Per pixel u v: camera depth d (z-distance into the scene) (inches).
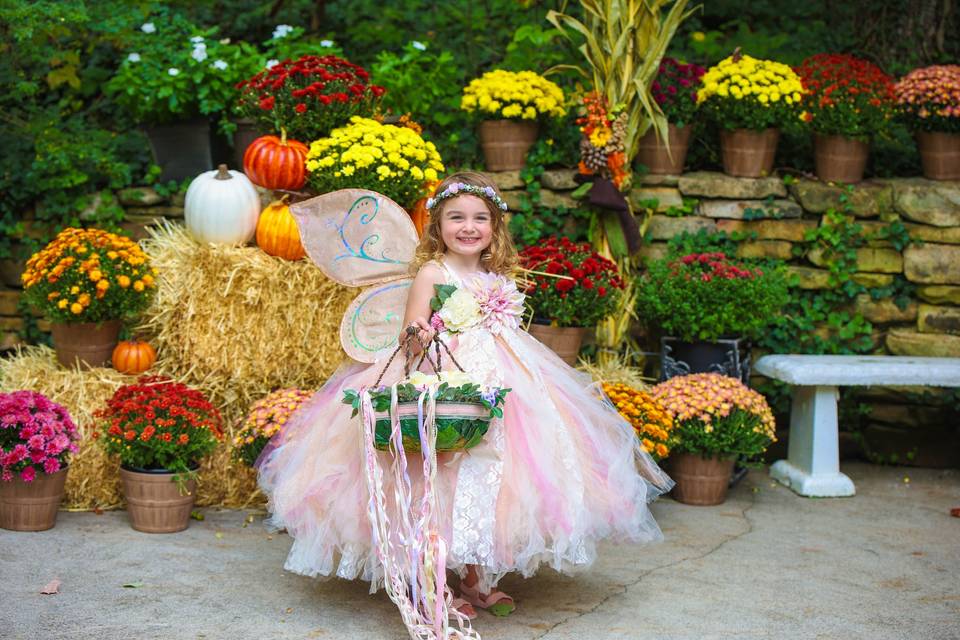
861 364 197.0
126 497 162.4
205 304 182.2
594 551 126.2
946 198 220.1
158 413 161.3
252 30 294.5
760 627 126.8
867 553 159.9
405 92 241.9
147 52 233.1
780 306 211.3
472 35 293.7
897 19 277.9
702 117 234.7
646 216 227.1
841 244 223.5
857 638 123.6
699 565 152.3
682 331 204.7
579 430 131.3
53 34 230.2
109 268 178.2
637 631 124.6
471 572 130.9
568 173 227.3
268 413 166.1
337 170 181.8
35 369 178.4
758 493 197.5
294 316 182.7
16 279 231.9
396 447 114.3
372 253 154.4
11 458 152.5
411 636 118.0
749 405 184.2
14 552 148.6
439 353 122.0
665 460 190.7
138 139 249.3
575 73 258.7
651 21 217.9
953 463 223.3
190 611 127.9
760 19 299.9
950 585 145.0
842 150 225.6
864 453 227.1
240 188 190.1
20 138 236.7
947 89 221.9
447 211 132.4
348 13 295.1
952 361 203.8
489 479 119.8
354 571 124.3
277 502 130.3
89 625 121.8
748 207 225.9
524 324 187.3
